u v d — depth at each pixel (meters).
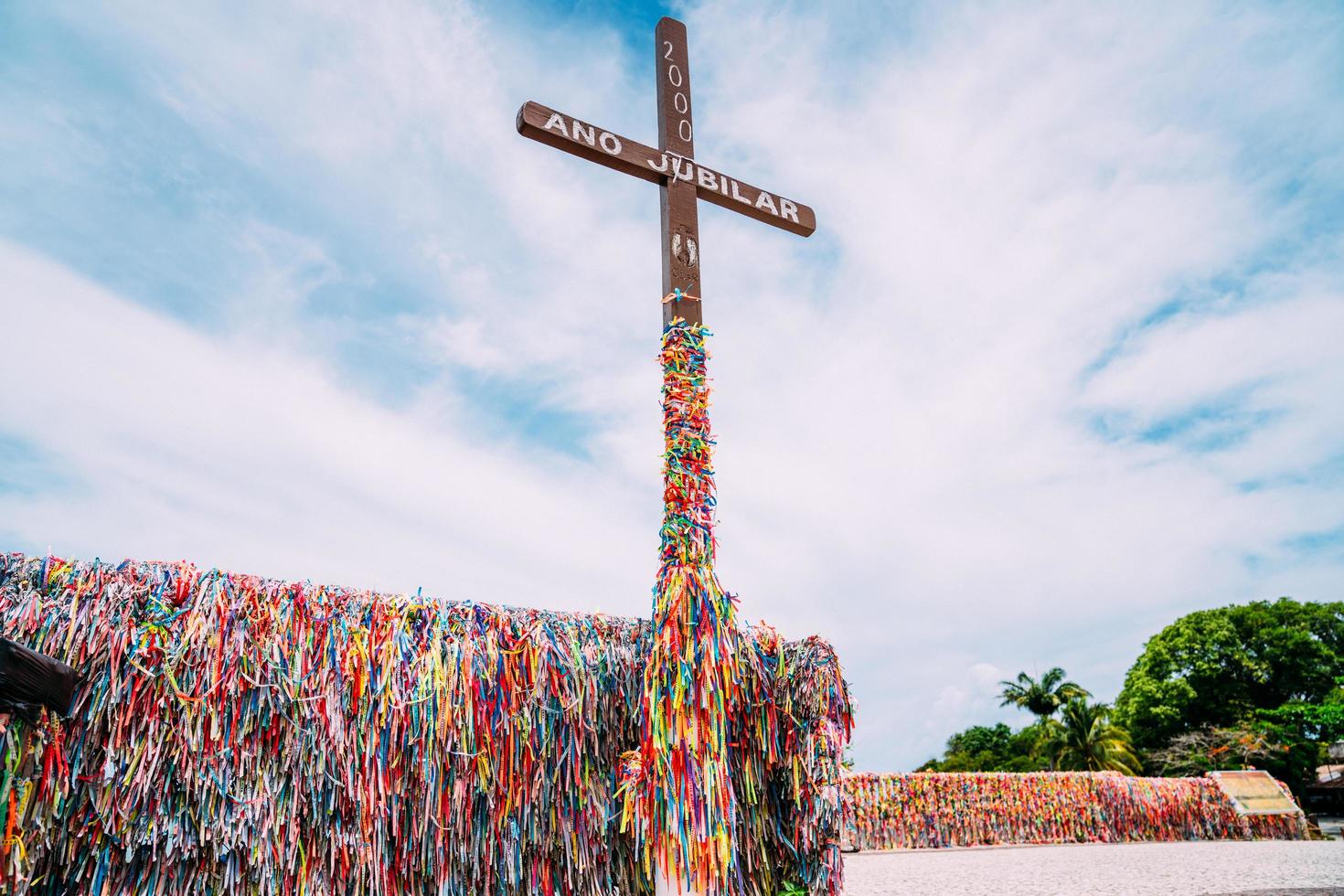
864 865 12.77
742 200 5.46
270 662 3.59
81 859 3.19
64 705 3.06
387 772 3.80
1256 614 35.22
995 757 39.69
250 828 3.47
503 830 4.07
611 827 4.45
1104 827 18.56
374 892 3.70
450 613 4.23
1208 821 19.67
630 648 4.69
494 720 4.12
